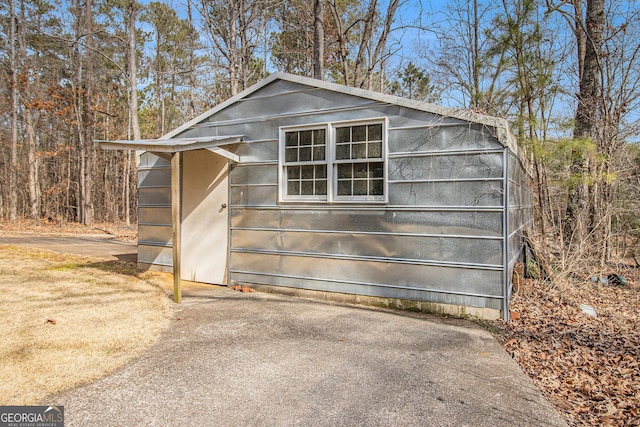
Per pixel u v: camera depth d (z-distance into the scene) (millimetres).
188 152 6984
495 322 4648
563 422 2527
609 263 8227
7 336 3746
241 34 14953
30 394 2709
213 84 17016
